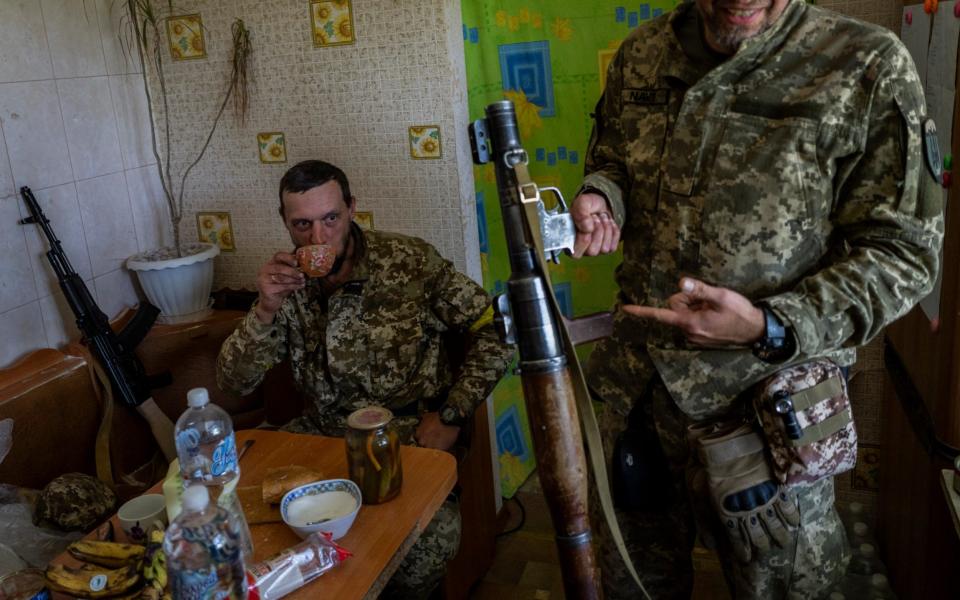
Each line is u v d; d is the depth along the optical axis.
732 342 1.23
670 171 1.43
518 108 2.63
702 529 1.49
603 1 2.47
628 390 1.57
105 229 2.65
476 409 2.31
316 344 2.17
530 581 2.43
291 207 2.03
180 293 2.63
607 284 2.75
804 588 1.43
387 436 1.51
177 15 2.67
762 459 1.37
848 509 2.55
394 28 2.43
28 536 1.89
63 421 2.32
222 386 2.16
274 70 2.61
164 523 1.48
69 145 2.51
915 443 1.96
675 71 1.45
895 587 2.20
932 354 1.78
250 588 1.24
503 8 2.55
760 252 1.35
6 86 2.30
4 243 2.32
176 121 2.78
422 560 1.96
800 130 1.30
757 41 1.33
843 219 1.33
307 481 1.55
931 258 1.27
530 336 0.83
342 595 1.28
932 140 1.26
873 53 1.26
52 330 2.48
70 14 2.49
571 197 2.68
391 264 2.17
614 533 0.85
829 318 1.23
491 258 2.76
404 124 2.50
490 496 2.50
